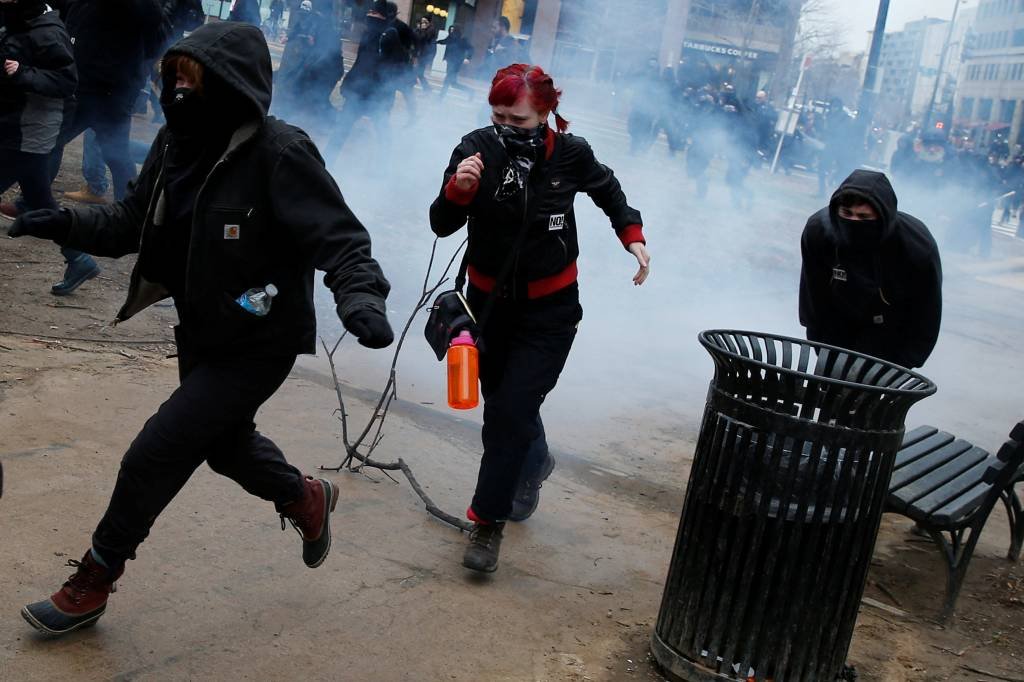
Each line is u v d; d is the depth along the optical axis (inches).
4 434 165.9
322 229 110.2
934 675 141.9
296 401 205.5
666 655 130.7
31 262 266.4
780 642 123.4
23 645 116.6
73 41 288.4
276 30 1170.6
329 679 120.4
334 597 138.2
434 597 142.8
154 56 305.3
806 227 172.9
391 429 202.2
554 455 205.9
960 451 193.6
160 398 193.2
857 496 121.3
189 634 124.6
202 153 113.7
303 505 128.7
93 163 328.8
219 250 111.8
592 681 129.0
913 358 174.2
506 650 133.0
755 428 121.4
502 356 154.3
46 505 146.9
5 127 230.2
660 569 164.6
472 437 207.8
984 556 189.9
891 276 167.8
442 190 143.3
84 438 170.2
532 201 143.8
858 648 146.9
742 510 122.4
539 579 154.3
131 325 234.8
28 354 202.7
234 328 113.8
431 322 143.3
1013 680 143.6
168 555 141.0
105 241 118.4
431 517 168.2
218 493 161.6
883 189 161.6
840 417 119.0
